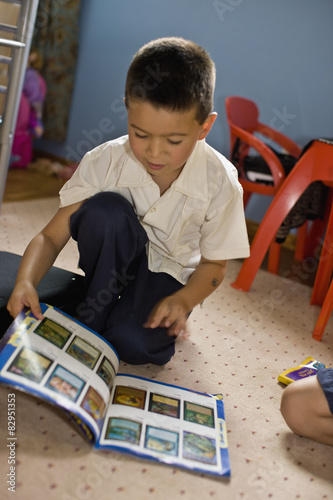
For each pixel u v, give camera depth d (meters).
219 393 1.26
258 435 1.12
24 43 1.72
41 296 1.25
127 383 1.14
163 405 1.10
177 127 0.97
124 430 1.00
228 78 2.79
